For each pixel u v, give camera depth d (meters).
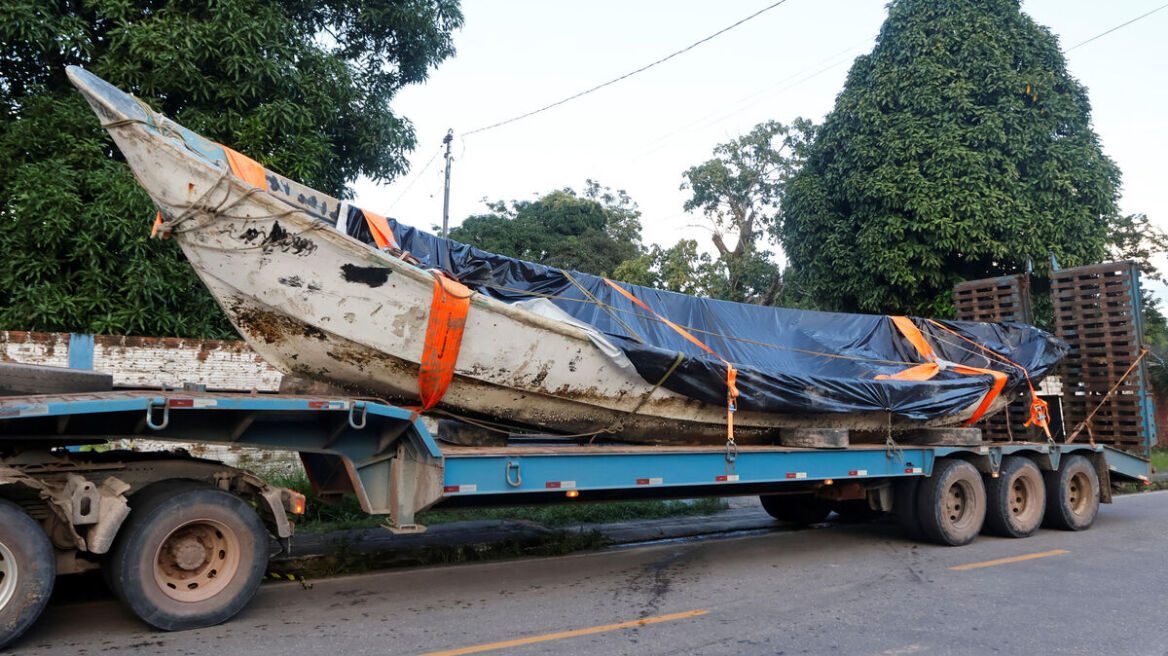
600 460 6.84
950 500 9.19
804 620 5.73
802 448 8.08
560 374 6.95
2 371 5.36
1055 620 5.73
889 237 17.02
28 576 4.73
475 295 6.36
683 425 7.89
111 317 9.52
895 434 9.53
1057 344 11.05
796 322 10.34
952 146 16.52
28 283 9.52
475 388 6.79
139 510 5.17
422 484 6.18
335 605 6.15
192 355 9.34
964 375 9.91
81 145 10.02
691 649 5.00
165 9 10.84
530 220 36.06
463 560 8.08
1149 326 24.50
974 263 17.47
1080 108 17.73
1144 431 10.75
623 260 34.50
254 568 5.61
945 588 6.82
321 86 12.13
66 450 5.68
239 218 5.70
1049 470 10.25
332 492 6.90
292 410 5.65
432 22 14.38
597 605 6.21
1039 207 16.67
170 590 5.30
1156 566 7.80
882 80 17.62
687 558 8.31
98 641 5.04
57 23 10.26
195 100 10.93
